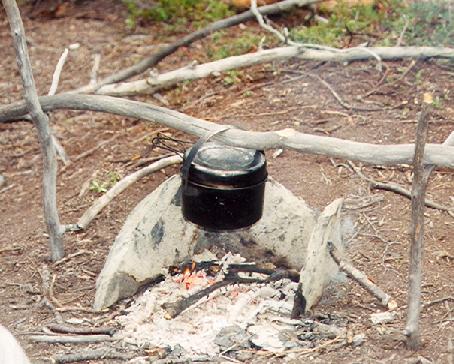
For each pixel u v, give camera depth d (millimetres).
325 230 4641
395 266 5203
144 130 7203
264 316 4777
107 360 4539
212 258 5203
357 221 5652
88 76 8469
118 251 5027
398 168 6223
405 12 8078
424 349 4461
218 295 4910
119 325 4848
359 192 5969
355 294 4977
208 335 4652
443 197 5898
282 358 4445
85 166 6777
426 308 4812
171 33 9234
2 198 6660
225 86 7602
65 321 4918
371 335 4590
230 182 4535
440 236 5488
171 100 7551
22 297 5238
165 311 4801
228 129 4887
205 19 9273
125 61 8672
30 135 7641
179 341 4629
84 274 5418
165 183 4992
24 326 4918
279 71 7637
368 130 6590
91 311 4996
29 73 5227
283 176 6160
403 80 7289
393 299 4898
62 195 6426
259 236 5133
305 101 7121
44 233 5953
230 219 4617
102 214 6016
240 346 4543
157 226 5004
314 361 4406
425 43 7516
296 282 5027
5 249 5797
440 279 5070
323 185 6051
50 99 5719
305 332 4633
